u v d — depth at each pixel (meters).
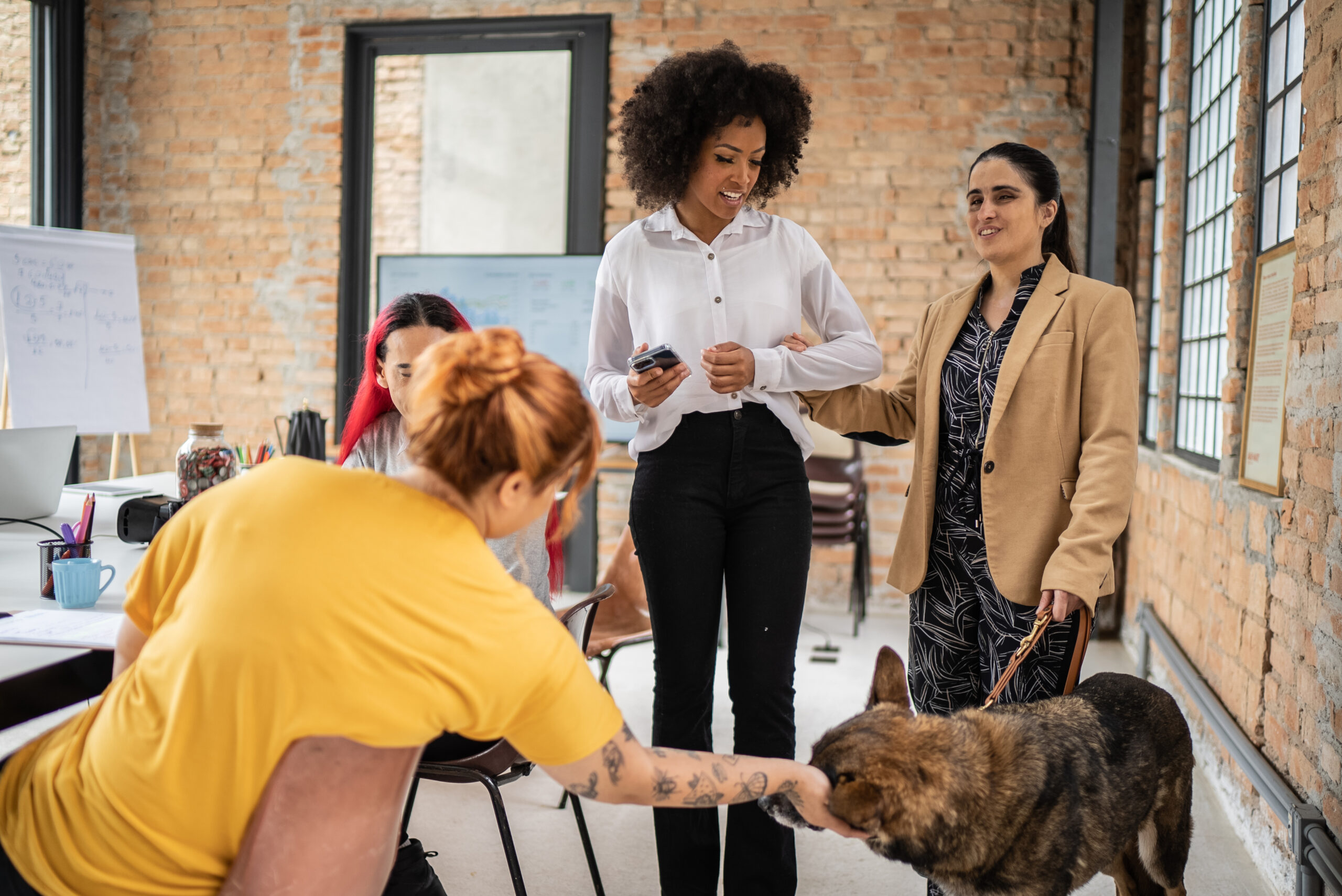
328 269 5.70
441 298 2.00
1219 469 3.26
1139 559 4.38
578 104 5.41
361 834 1.04
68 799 1.01
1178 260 4.03
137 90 5.82
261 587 0.95
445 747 1.87
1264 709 2.41
